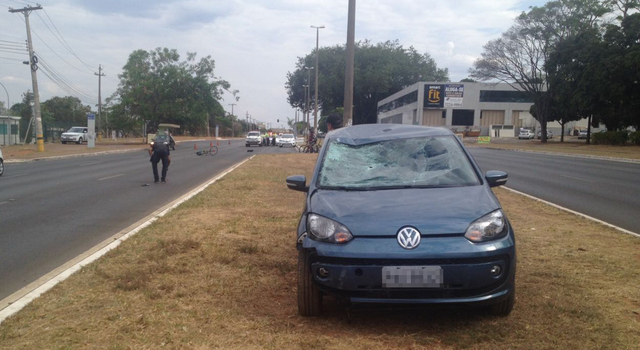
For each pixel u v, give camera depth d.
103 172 19.72
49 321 4.18
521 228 8.02
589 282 5.19
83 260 6.07
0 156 18.00
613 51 40.97
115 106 52.12
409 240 3.84
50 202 11.35
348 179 4.90
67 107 85.88
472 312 4.37
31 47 33.66
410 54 87.75
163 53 52.88
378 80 77.56
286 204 10.58
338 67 78.31
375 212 4.13
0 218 9.28
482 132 77.88
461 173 4.93
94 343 3.77
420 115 71.88
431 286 3.78
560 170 21.03
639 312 4.35
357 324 4.16
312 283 4.15
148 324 4.11
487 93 77.50
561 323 4.11
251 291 4.99
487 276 3.84
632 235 7.45
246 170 18.84
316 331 4.01
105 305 4.55
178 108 52.12
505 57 53.94
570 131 84.62
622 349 3.64
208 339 3.83
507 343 3.76
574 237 7.34
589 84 42.97
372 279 3.82
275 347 3.70
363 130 5.81
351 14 15.28
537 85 56.44
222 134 122.31
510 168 22.09
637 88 41.12
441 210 4.12
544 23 49.75
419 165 5.05
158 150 15.70
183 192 13.34
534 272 5.54
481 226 3.97
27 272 5.87
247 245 6.70
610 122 45.94
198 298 4.77
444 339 3.84
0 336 3.88
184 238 7.19
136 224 8.55
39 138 34.62
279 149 44.94
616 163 26.22
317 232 4.11
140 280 5.15
